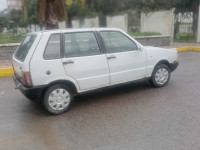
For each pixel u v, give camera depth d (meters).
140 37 12.68
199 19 14.73
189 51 12.47
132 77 5.42
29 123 4.28
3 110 4.89
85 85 4.81
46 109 4.55
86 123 4.17
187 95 5.34
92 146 3.44
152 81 5.85
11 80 7.32
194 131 3.71
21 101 5.40
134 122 4.11
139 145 3.39
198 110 4.50
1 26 22.11
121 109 4.70
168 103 4.90
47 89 4.48
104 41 5.02
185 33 16.88
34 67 4.26
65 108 4.70
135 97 5.34
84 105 5.02
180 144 3.37
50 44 4.44
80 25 20.12
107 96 5.50
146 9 17.77
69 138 3.69
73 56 4.63
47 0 10.38
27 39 4.95
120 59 5.13
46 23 10.70
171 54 6.05
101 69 4.91
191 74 7.26
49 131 3.95
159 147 3.32
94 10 21.17
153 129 3.83
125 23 17.91
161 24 14.87
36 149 3.43
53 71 4.42
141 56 5.46
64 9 10.69
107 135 3.72
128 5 20.38
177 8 16.91
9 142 3.64
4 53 9.90
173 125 3.93
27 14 24.59
